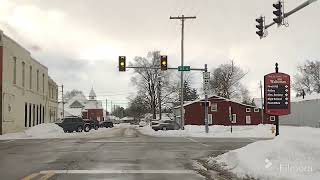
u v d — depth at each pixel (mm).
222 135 43375
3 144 29766
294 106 72438
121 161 17828
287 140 13172
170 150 23922
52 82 75750
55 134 47125
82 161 17812
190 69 43812
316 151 11641
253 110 77812
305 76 118250
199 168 15438
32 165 16406
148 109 112750
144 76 101438
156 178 12898
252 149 14812
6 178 12922
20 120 50625
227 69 124125
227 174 13406
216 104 77000
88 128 59844
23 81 52812
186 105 76500
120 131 62969
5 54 43719
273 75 17125
